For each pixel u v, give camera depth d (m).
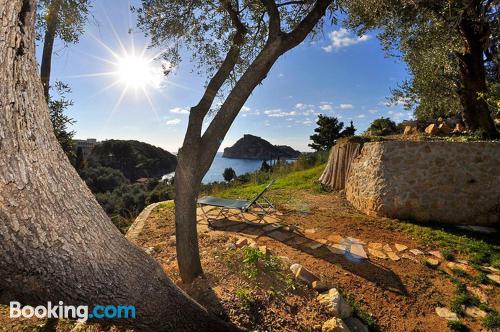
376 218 7.17
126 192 17.75
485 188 6.79
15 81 1.30
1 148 1.21
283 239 5.66
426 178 7.05
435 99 11.25
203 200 7.10
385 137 10.75
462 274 4.52
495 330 3.42
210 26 4.84
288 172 14.83
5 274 1.26
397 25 7.30
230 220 6.78
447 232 6.19
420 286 4.23
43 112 1.46
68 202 1.46
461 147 7.01
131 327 1.84
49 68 3.60
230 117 3.50
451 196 6.89
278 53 3.52
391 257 5.04
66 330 2.77
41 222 1.31
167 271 4.02
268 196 9.53
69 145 4.05
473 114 9.23
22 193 1.26
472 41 8.33
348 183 9.40
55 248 1.36
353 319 3.43
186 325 2.18
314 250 5.20
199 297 3.25
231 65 3.72
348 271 4.51
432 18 7.06
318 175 12.34
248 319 3.01
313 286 3.82
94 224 1.58
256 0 4.73
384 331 3.39
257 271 3.79
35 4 1.50
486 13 6.29
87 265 1.49
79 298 1.50
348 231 6.23
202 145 3.46
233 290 3.44
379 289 4.11
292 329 3.01
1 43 1.27
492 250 5.30
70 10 3.64
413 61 9.92
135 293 1.75
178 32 4.62
